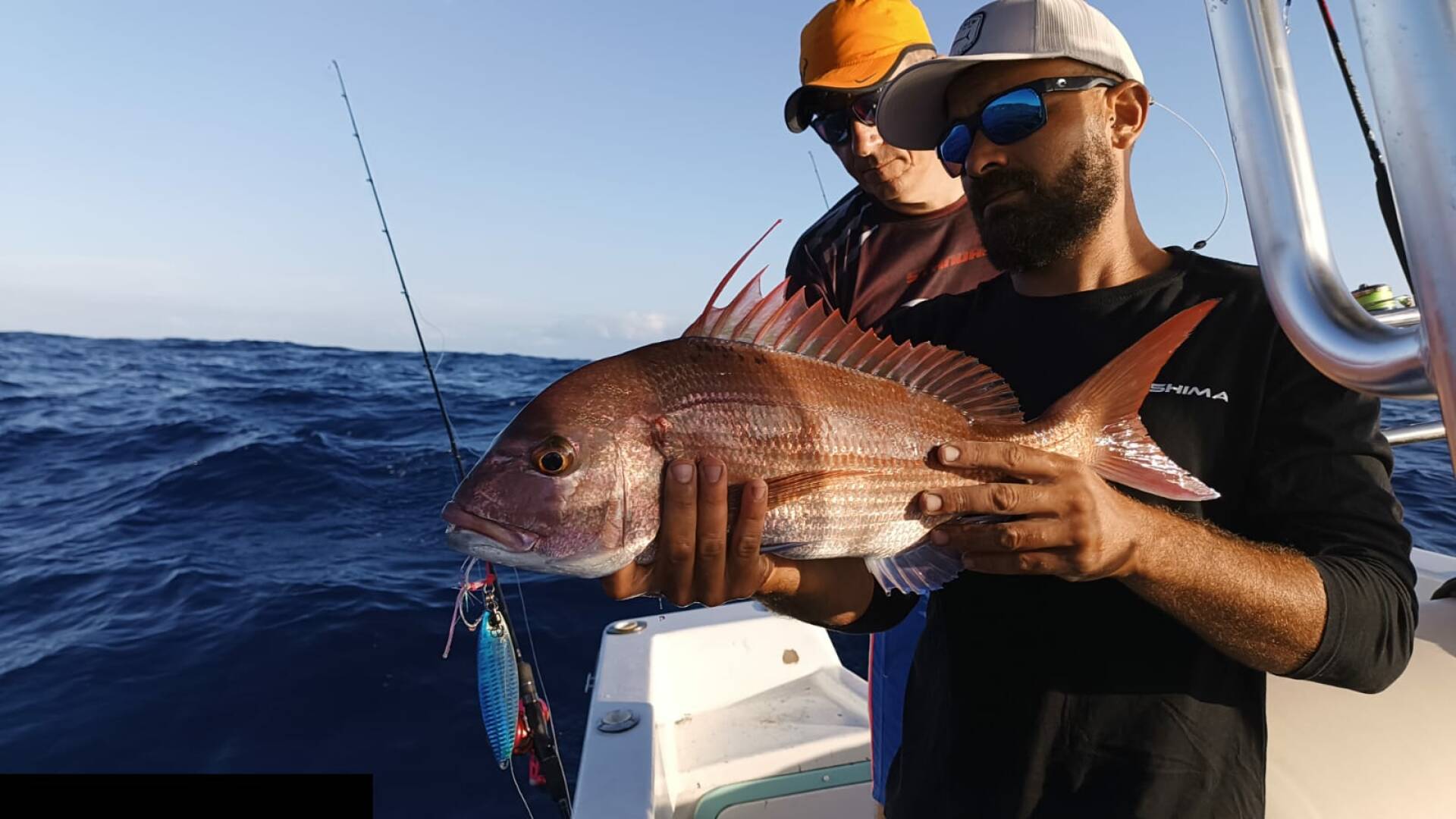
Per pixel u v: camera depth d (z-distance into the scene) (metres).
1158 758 1.63
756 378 1.78
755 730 3.35
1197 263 1.94
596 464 1.69
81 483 9.52
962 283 3.41
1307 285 1.07
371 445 11.57
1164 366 1.82
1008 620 1.82
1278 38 1.14
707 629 3.76
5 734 4.21
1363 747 1.95
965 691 1.86
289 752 4.09
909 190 3.40
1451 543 5.33
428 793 3.78
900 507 1.81
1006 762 1.75
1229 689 1.69
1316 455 1.62
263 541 7.32
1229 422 1.72
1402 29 0.68
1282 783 2.01
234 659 5.00
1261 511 1.68
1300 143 1.12
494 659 2.83
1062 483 1.40
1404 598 1.51
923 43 3.47
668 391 1.74
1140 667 1.68
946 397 1.90
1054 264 2.03
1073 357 1.95
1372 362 0.92
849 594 2.05
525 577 6.28
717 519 1.63
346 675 4.80
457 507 1.71
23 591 6.13
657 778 2.61
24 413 14.43
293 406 16.06
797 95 3.46
